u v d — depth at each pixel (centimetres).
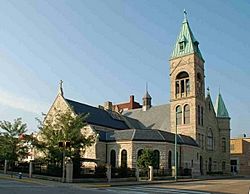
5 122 4616
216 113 7444
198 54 6675
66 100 5400
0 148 4541
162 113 6919
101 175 3878
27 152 4656
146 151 4531
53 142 3897
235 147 8381
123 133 5088
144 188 3011
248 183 3944
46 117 4875
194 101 6325
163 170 4819
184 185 3525
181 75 6694
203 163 6319
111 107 7038
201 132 6419
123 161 4894
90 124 5234
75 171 3681
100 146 4962
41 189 2505
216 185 3534
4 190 2258
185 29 6812
